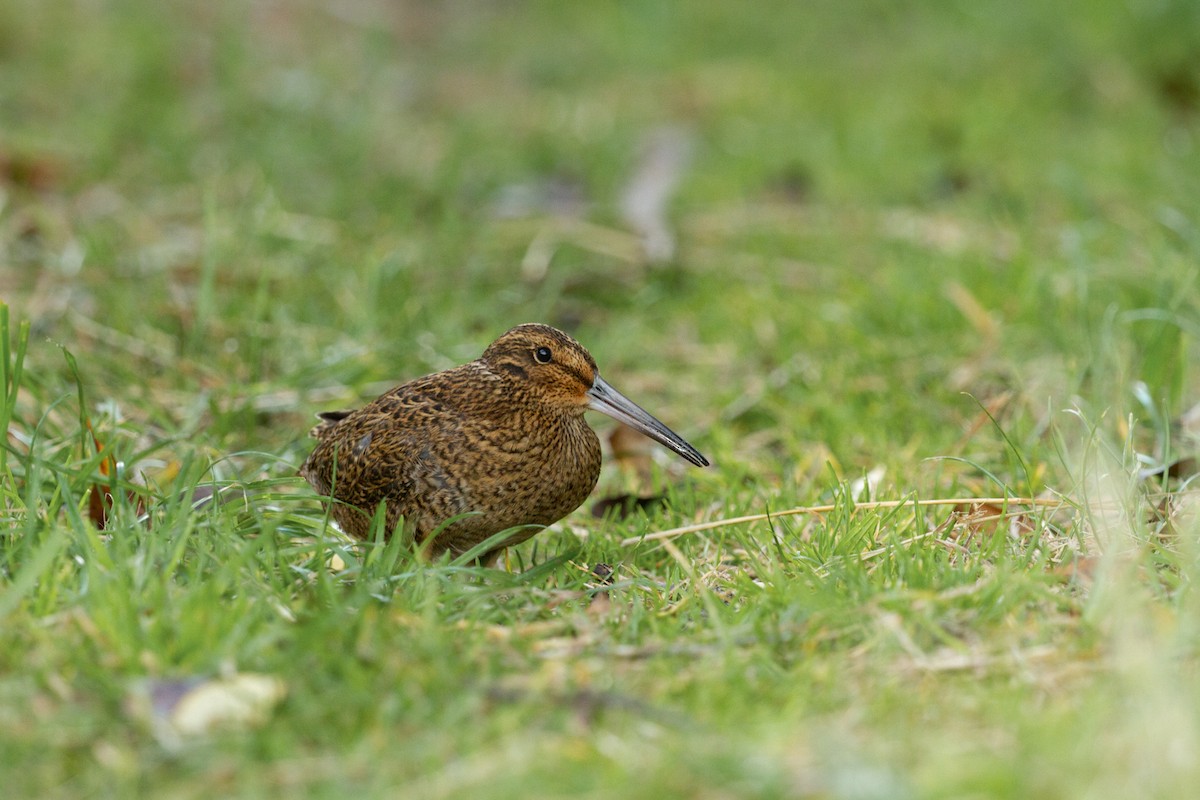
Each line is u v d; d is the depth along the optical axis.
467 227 15.75
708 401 12.42
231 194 16.33
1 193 15.16
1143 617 7.38
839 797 5.95
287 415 11.77
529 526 9.39
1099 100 19.20
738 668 7.05
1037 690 6.96
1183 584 7.62
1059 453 9.43
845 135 18.36
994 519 8.94
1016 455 9.60
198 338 12.30
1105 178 16.47
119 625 7.05
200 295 12.54
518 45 23.44
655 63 22.28
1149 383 11.05
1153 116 18.58
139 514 9.04
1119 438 10.60
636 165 18.00
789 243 15.48
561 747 6.34
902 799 5.89
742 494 10.26
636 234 15.77
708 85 20.94
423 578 7.98
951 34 21.67
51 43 20.55
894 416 11.69
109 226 14.76
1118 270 13.12
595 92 21.23
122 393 11.66
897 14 23.16
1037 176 16.80
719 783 6.10
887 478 10.20
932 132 18.52
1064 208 15.91
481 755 6.36
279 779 6.24
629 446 11.24
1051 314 12.66
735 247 15.50
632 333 13.52
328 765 6.33
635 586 8.31
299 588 7.89
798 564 8.47
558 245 15.30
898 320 13.19
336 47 22.42
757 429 12.05
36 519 8.14
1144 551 7.94
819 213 16.27
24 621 7.29
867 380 12.27
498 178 17.50
